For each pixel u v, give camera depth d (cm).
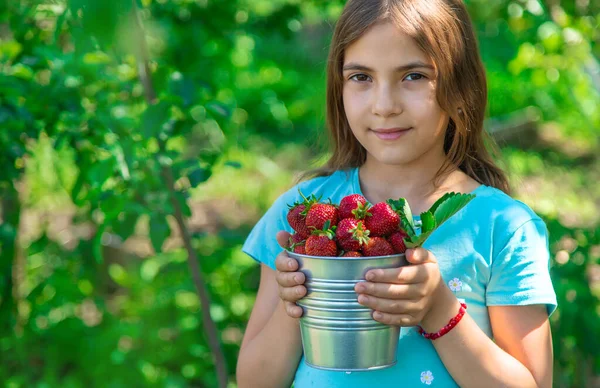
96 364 367
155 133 252
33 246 365
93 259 403
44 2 274
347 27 167
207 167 260
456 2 178
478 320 167
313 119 761
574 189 636
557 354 325
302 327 153
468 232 168
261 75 757
